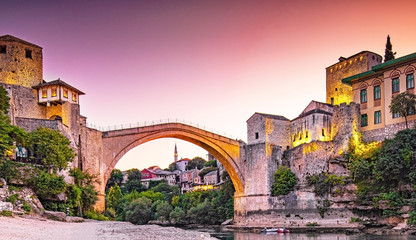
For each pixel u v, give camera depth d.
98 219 61.97
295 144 94.31
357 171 75.12
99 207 70.75
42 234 34.12
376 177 71.38
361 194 73.62
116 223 56.88
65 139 57.50
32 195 48.47
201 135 91.94
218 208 110.62
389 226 69.19
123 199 152.25
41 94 69.25
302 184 85.62
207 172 175.38
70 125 66.62
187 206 127.56
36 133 55.19
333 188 79.12
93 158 70.75
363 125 83.25
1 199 44.53
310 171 85.06
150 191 167.75
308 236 69.69
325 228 77.44
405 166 67.62
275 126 94.44
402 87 76.06
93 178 68.69
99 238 34.91
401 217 67.00
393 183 70.12
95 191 63.19
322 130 89.06
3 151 48.47
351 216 75.38
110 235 38.69
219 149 94.75
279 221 86.62
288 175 88.50
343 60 101.31
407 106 72.94
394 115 77.19
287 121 96.12
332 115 87.44
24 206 46.09
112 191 149.00
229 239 66.12
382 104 80.44
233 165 96.31
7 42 71.69
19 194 46.78
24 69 72.06
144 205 134.38
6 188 45.84
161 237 40.75
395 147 69.94
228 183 108.81
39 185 49.62
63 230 39.00
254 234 78.38
